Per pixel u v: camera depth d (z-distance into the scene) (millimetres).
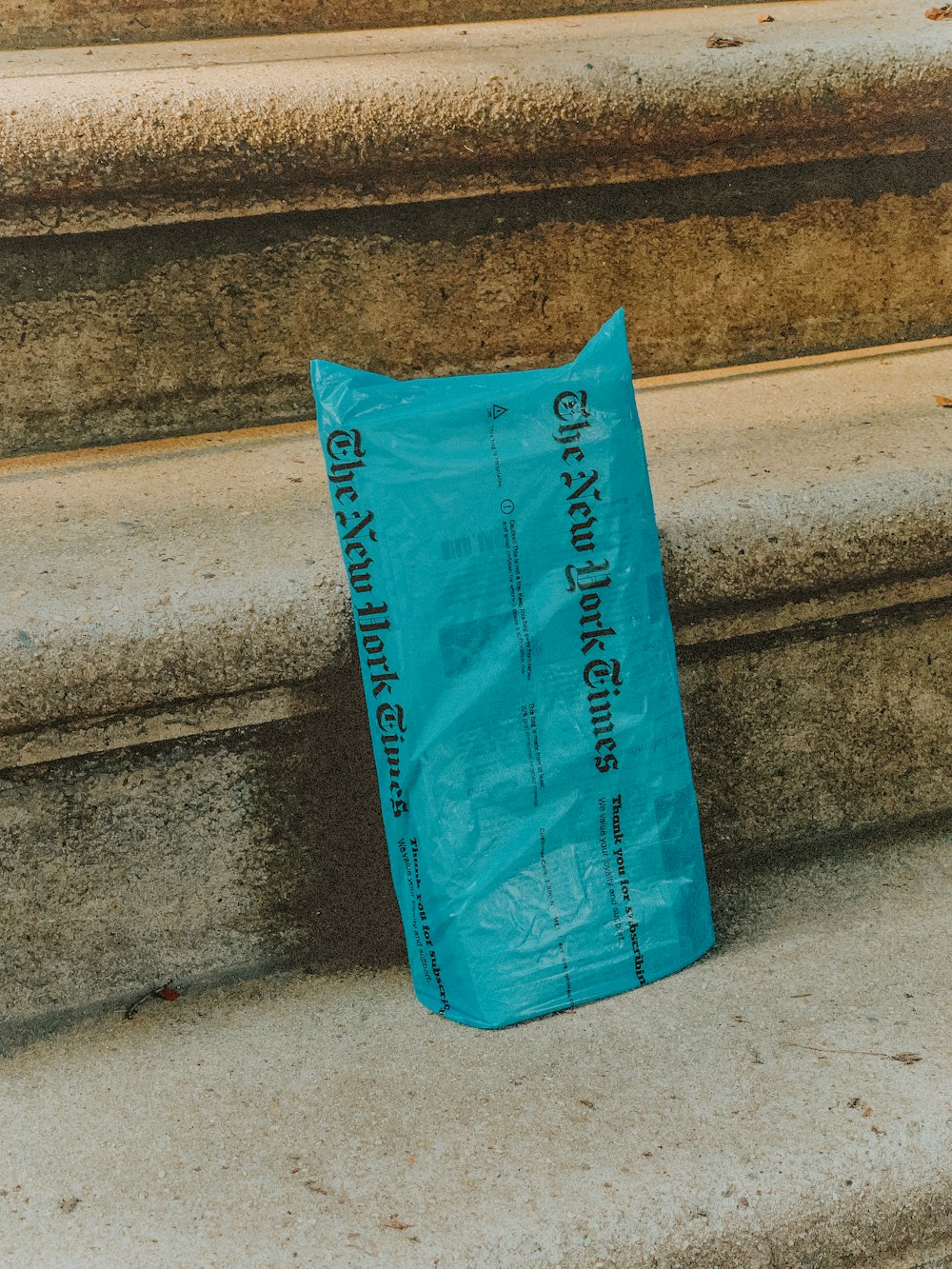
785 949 1031
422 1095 891
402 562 910
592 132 1273
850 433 1183
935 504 1054
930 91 1345
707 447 1168
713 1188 784
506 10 1697
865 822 1186
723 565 1018
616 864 972
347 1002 1016
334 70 1247
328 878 1053
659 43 1378
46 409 1278
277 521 1061
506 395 925
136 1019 1013
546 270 1349
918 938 1032
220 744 988
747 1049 908
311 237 1272
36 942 999
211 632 922
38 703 903
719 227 1379
